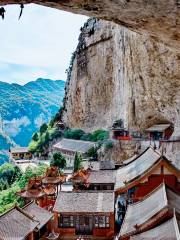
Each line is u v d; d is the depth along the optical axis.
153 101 82.81
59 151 113.31
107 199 44.09
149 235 27.62
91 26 128.50
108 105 119.69
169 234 25.48
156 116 84.50
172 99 77.62
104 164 68.81
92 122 126.31
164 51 73.50
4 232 34.44
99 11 16.66
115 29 108.12
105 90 121.06
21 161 115.00
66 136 123.62
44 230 42.25
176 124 76.44
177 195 35.91
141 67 82.69
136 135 89.19
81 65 133.75
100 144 94.88
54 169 53.69
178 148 64.19
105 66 120.62
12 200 57.62
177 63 71.88
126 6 15.83
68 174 78.31
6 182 74.44
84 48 131.25
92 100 127.56
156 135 83.62
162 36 20.06
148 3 15.39
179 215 29.95
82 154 97.38
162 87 78.50
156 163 43.59
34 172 72.25
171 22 17.39
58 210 42.75
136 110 88.56
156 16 16.91
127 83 92.94
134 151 81.50
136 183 44.22
